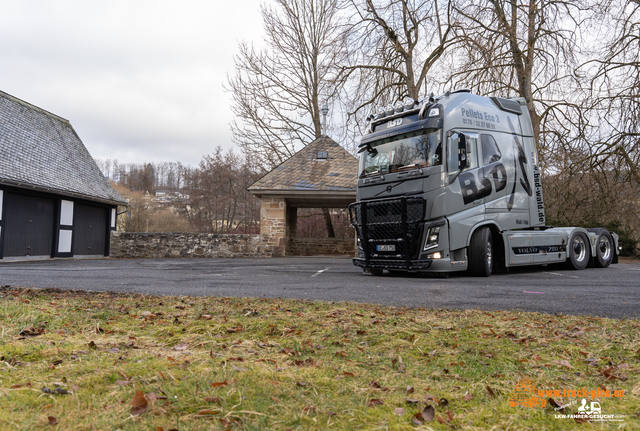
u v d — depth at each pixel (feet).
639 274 29.84
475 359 8.15
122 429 5.07
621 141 52.06
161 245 61.36
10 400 5.93
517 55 50.70
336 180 61.31
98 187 67.15
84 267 37.01
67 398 5.99
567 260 34.65
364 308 13.79
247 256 60.13
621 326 11.11
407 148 27.76
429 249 26.22
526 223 30.40
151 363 7.66
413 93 60.70
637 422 5.50
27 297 15.51
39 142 61.72
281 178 61.93
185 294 18.21
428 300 16.53
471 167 27.32
